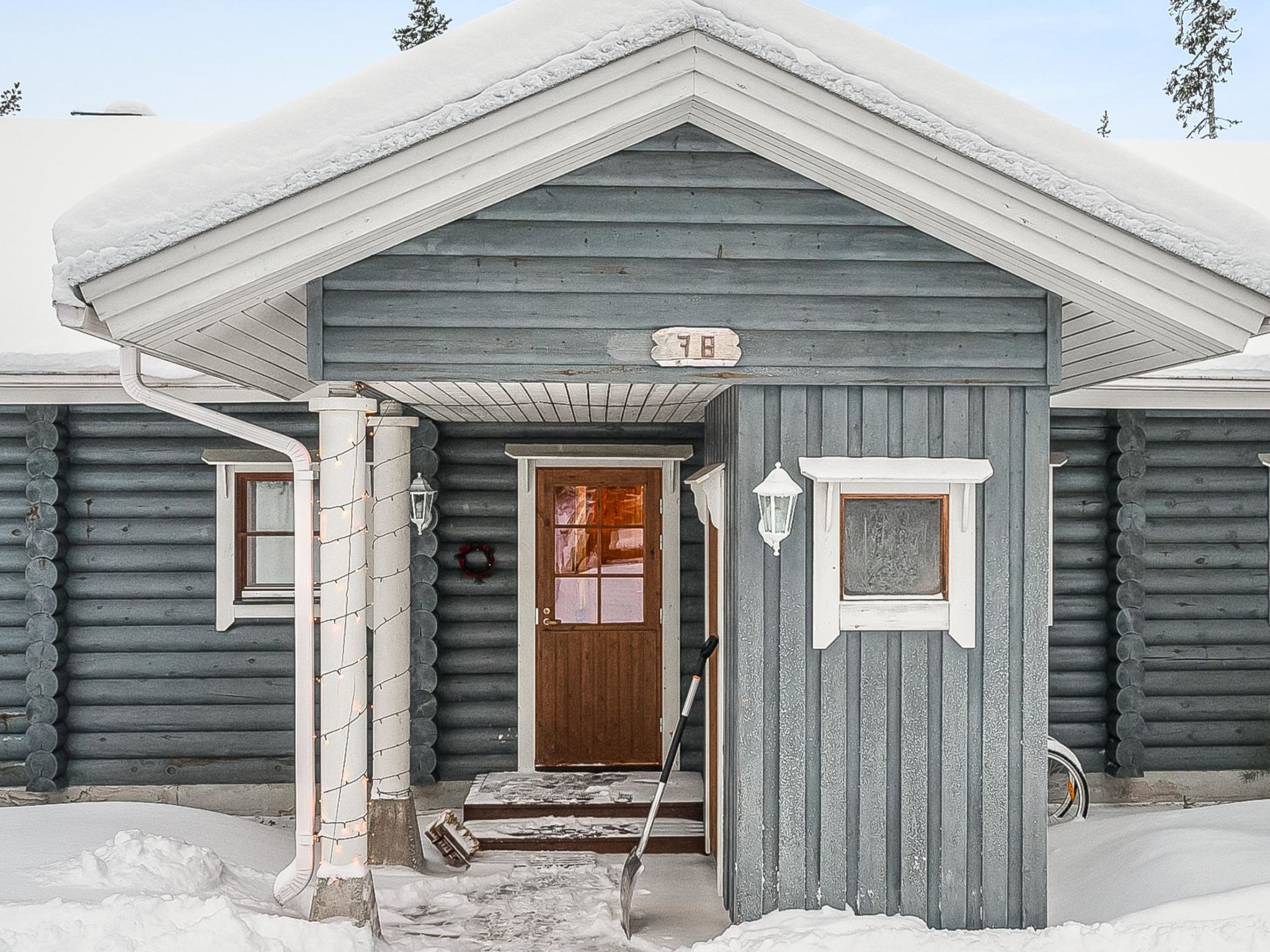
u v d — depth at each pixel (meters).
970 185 4.25
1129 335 4.91
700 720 8.12
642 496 8.21
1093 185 4.18
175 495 8.07
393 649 6.72
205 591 8.05
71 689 8.01
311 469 5.14
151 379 7.13
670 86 4.18
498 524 8.17
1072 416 8.38
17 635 7.92
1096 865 5.87
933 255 4.66
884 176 4.27
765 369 4.66
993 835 4.78
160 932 4.46
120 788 8.02
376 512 6.80
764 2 4.07
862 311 4.66
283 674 8.05
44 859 5.48
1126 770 8.20
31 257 8.09
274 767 8.05
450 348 4.58
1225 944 4.18
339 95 4.04
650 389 5.38
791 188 4.61
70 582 8.00
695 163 4.59
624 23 4.02
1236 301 4.30
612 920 5.69
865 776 4.76
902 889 4.75
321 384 5.36
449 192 4.18
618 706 8.19
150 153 9.23
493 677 8.20
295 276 4.29
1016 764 4.80
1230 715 8.32
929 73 4.16
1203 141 9.70
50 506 7.81
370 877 5.10
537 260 4.59
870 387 4.77
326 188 4.06
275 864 6.30
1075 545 8.41
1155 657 8.30
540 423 8.12
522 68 4.01
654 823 7.08
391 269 4.57
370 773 7.70
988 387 4.80
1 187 8.77
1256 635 8.33
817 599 4.73
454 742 8.13
